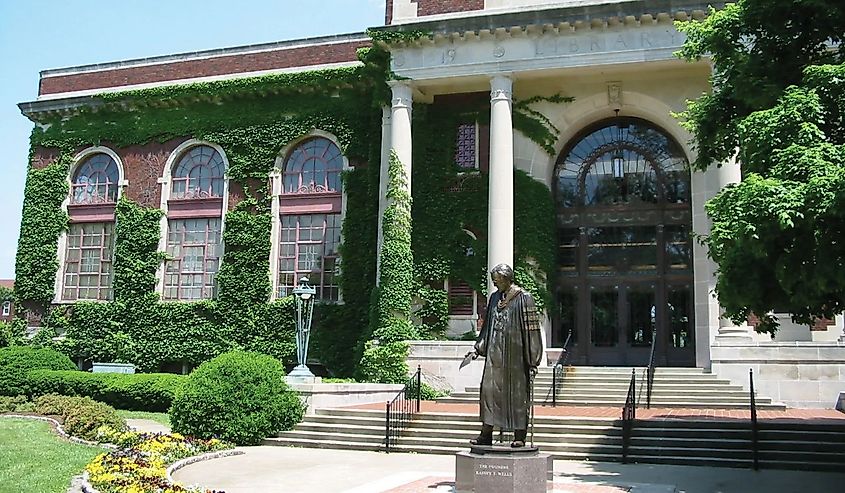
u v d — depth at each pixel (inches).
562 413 800.3
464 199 1179.9
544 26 1090.1
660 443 687.7
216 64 1385.3
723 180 1011.3
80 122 1464.1
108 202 1437.0
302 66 1326.3
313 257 1288.1
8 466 581.0
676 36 1053.2
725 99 632.4
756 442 641.6
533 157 1168.8
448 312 1161.4
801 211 474.3
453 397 979.9
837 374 918.4
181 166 1398.9
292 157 1332.4
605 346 1153.4
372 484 524.4
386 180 1176.2
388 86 1187.3
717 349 965.8
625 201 1182.9
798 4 588.7
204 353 1306.6
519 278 1131.9
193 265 1362.0
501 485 422.3
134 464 538.3
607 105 1157.7
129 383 1048.2
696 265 1069.8
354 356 1202.0
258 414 780.0
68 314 1409.9
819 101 537.0
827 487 540.1
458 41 1130.7
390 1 1211.2
